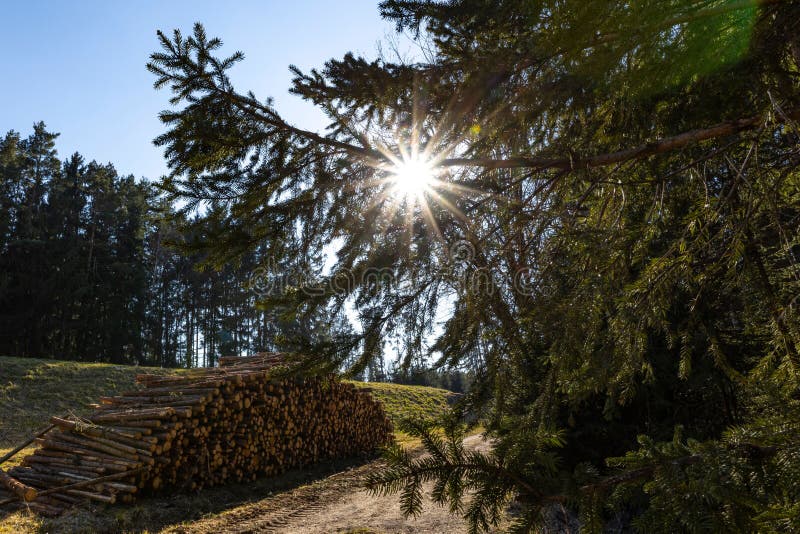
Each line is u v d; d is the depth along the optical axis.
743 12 2.01
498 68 2.58
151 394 9.51
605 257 2.45
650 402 5.09
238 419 9.64
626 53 2.23
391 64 2.83
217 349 44.03
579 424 5.33
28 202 40.41
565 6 2.11
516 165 2.63
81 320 37.56
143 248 43.47
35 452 8.21
